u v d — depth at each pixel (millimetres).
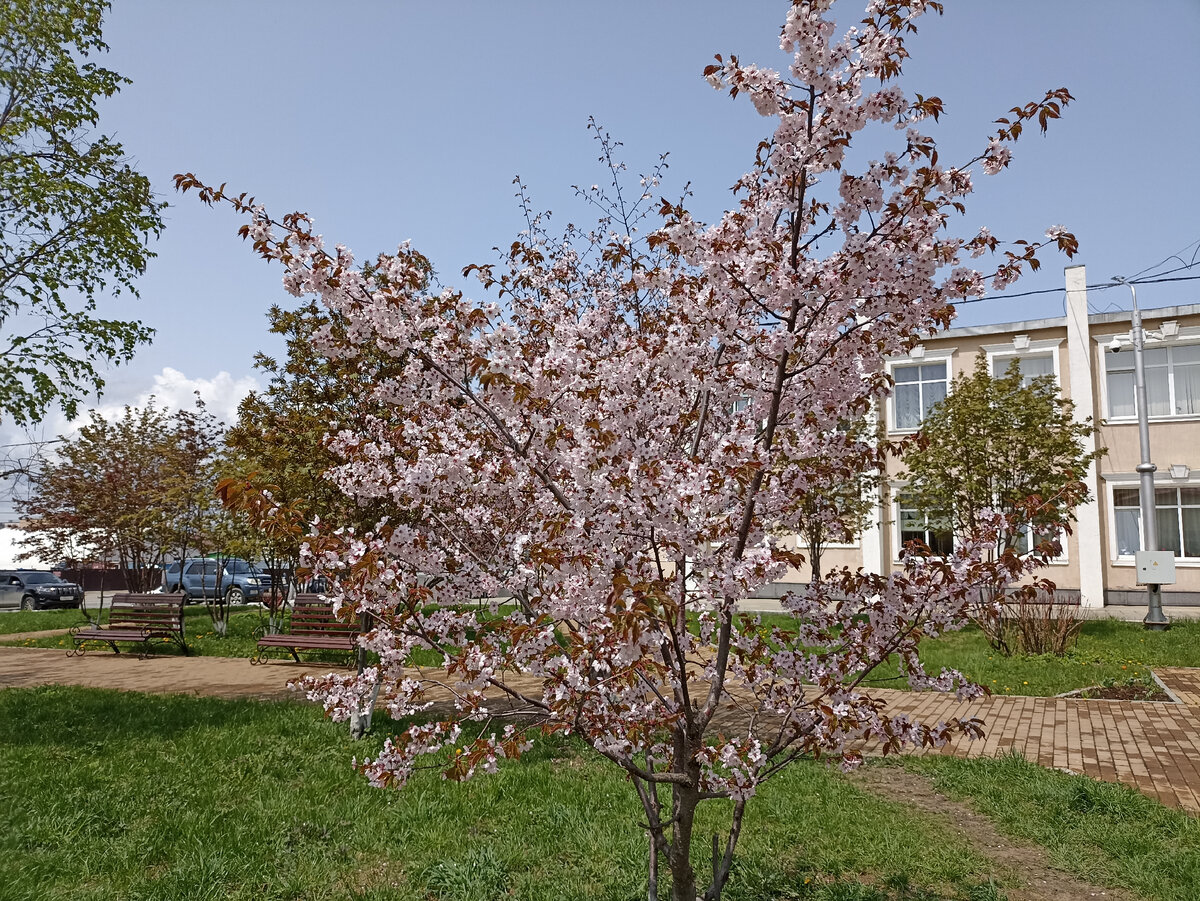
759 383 3260
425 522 4148
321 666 11133
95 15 11039
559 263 5727
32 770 5539
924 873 4023
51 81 10734
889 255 2799
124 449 18641
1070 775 5430
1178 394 18281
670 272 4016
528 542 3512
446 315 3459
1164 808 4770
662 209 3168
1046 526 3031
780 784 5312
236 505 2846
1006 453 13047
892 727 2861
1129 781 5488
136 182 11094
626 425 3434
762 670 3166
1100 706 8023
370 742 6230
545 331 4723
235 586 23984
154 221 11328
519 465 3557
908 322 3133
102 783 5250
